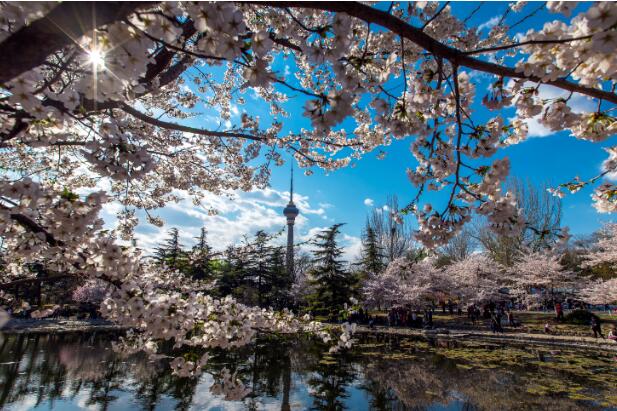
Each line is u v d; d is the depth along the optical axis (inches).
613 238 677.3
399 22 60.8
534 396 307.7
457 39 152.3
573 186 141.6
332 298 923.4
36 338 614.5
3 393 318.3
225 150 238.1
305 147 221.0
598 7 52.6
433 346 581.9
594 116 96.3
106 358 450.9
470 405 292.0
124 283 110.0
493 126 101.1
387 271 993.5
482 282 990.4
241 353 489.7
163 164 242.8
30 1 44.9
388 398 314.7
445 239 107.4
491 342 629.3
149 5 52.8
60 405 293.3
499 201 96.9
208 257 265.0
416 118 88.6
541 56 69.2
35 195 85.1
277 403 302.2
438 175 110.3
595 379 362.6
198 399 308.5
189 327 119.3
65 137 94.6
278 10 131.8
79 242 100.3
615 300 672.4
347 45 63.5
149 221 263.6
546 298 979.3
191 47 118.9
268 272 1175.6
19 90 63.8
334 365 435.5
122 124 85.7
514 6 136.6
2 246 110.7
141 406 292.5
